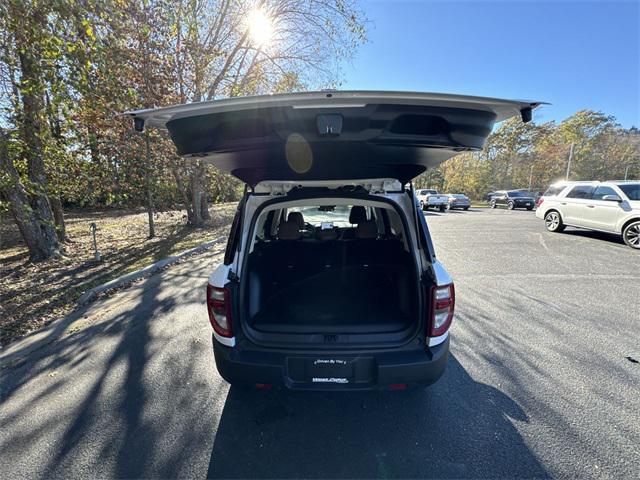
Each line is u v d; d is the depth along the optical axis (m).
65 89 4.58
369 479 1.70
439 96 1.39
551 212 10.11
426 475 1.71
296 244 2.61
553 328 3.44
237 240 2.12
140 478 1.73
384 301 2.23
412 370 1.86
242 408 2.25
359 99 1.41
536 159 40.03
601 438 1.93
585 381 2.50
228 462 1.82
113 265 6.11
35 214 6.39
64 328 3.54
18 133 5.00
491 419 2.10
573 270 5.78
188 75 8.21
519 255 7.01
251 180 2.28
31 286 4.90
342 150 1.71
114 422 2.12
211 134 1.65
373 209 3.24
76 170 6.98
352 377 1.91
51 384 2.54
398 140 1.57
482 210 22.31
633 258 6.64
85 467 1.79
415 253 2.05
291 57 9.70
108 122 7.26
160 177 8.56
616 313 3.83
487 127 1.65
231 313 1.94
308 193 2.27
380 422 2.10
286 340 1.93
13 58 4.50
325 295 2.28
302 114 1.49
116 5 4.82
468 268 5.95
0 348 3.14
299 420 2.13
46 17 4.05
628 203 7.75
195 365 2.79
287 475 1.73
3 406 2.29
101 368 2.75
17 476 1.74
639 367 2.69
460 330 3.41
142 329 3.50
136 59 6.77
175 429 2.06
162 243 8.41
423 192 22.88
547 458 1.80
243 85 9.77
